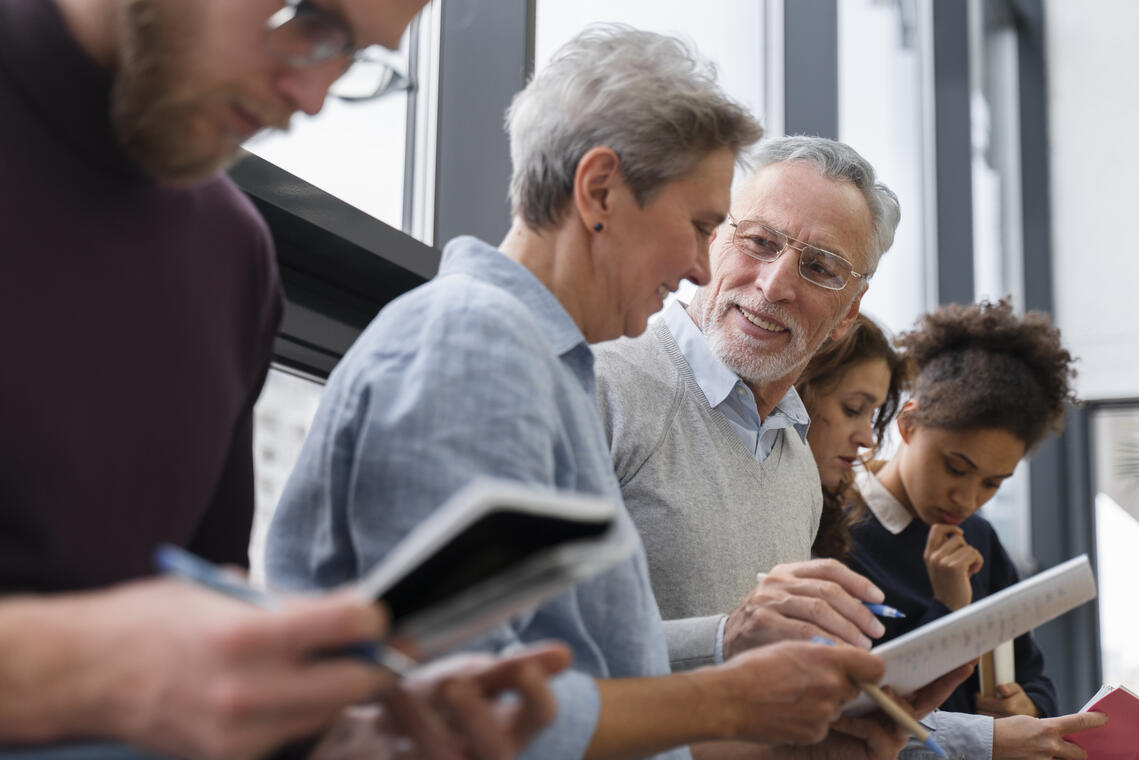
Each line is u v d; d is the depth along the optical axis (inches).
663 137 47.3
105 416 33.3
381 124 78.8
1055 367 92.6
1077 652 218.1
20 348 31.3
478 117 84.2
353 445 40.8
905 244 193.2
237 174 62.4
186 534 36.4
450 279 43.4
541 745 36.7
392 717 30.6
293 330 70.4
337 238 68.8
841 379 80.1
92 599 24.0
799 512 70.4
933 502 89.7
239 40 30.8
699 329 68.7
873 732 58.8
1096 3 243.9
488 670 30.3
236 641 22.0
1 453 30.7
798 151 71.0
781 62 149.8
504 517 24.0
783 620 54.8
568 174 48.0
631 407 63.5
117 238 34.0
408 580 24.2
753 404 67.2
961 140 205.9
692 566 62.5
